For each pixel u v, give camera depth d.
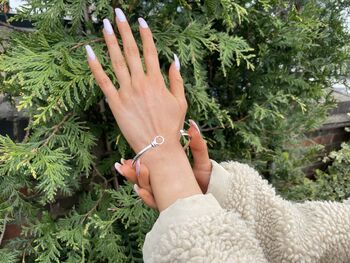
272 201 0.43
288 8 0.84
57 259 0.61
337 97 1.35
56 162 0.55
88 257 0.69
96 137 0.67
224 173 0.42
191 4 0.64
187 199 0.33
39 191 0.68
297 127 0.91
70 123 0.59
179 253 0.31
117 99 0.36
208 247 0.31
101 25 0.62
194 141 0.40
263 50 0.72
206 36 0.65
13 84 0.56
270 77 0.77
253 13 0.70
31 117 0.59
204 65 0.72
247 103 0.78
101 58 0.53
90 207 0.70
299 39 0.73
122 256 0.66
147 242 0.33
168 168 0.34
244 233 0.33
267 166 0.99
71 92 0.58
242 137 0.80
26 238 0.72
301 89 0.85
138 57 0.37
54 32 0.55
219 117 0.65
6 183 0.61
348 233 0.45
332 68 0.87
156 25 0.61
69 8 0.54
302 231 0.43
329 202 0.49
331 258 0.45
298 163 1.04
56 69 0.51
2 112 0.69
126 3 0.58
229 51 0.59
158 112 0.35
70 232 0.62
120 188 0.65
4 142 0.52
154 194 0.34
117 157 0.71
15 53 0.51
